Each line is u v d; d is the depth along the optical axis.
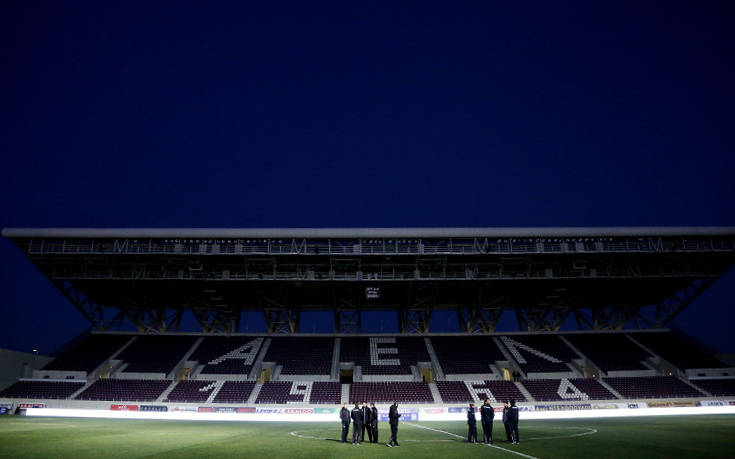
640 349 69.56
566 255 61.91
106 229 59.00
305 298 73.81
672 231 59.41
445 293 71.94
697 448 22.69
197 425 41.31
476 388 60.56
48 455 20.64
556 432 32.25
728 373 63.59
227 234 59.38
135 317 73.19
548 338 73.06
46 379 61.25
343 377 72.25
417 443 26.17
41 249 58.97
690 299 70.12
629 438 27.58
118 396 57.78
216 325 74.94
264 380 66.88
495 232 59.88
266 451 22.56
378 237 59.75
